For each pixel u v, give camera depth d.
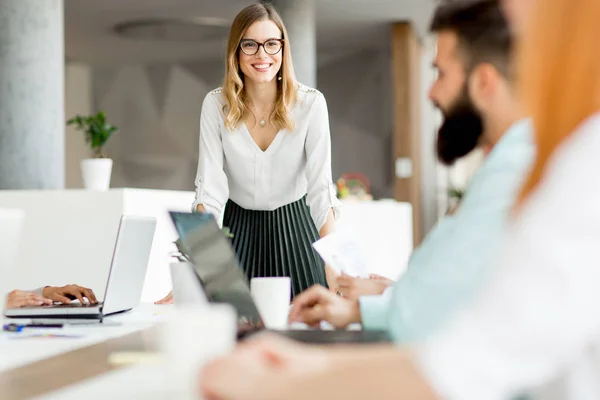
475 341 0.60
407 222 8.29
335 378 0.65
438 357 0.61
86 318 1.79
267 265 2.75
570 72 0.64
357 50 11.20
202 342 0.84
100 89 12.09
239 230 2.76
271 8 2.61
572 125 0.64
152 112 11.94
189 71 11.84
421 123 10.91
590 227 0.58
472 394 0.60
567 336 0.59
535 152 0.67
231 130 2.66
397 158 9.85
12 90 5.07
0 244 1.42
